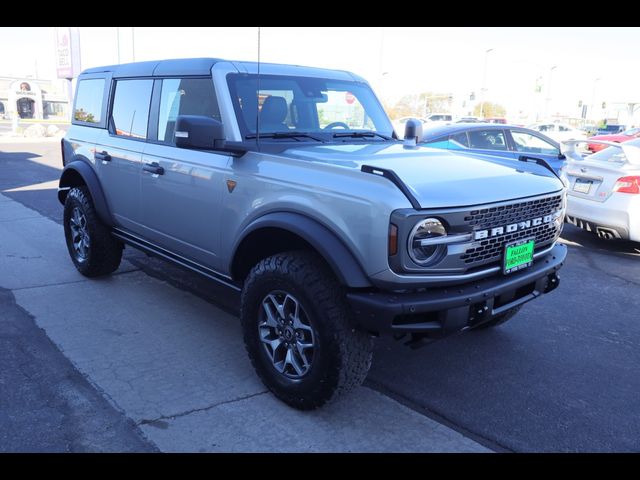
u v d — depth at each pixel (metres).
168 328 4.49
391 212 2.78
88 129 5.46
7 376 3.62
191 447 2.96
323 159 3.36
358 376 3.10
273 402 3.43
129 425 3.13
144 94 4.64
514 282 3.23
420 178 3.08
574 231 9.16
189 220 4.07
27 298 5.03
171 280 5.66
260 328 3.43
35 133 25.09
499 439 3.16
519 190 3.33
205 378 3.70
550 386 3.80
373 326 2.89
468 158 3.88
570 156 8.80
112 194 4.98
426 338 3.08
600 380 3.91
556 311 5.27
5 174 13.14
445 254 2.92
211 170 3.78
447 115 38.53
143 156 4.48
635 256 7.49
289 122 4.10
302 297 3.09
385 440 3.10
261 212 3.39
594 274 6.58
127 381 3.62
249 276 3.42
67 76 28.97
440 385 3.76
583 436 3.22
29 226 7.92
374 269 2.85
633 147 7.76
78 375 3.67
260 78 4.08
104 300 5.05
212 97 3.94
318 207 3.06
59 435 3.01
